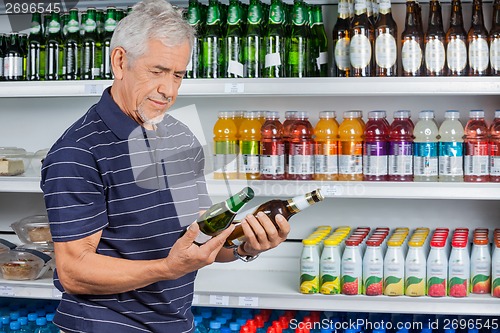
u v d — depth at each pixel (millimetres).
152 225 1796
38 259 2906
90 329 1774
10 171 2934
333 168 2734
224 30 2959
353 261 2711
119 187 1756
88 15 2965
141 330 1819
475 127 2729
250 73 2807
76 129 1750
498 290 2689
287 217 1745
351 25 2756
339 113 3129
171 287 1835
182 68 1695
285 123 2844
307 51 2848
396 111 2797
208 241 1586
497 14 2760
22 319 2842
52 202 1694
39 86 2820
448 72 2729
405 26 2785
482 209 3098
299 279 2986
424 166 2705
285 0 3104
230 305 2738
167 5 1694
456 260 2705
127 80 1711
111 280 1649
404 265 2736
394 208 3152
